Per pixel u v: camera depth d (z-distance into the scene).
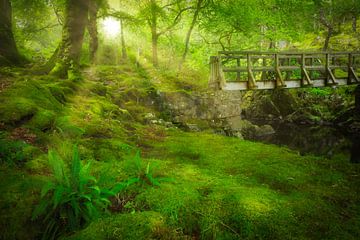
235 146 9.12
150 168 5.48
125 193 4.78
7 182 4.46
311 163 7.50
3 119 6.35
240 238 4.10
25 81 8.80
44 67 13.34
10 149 5.32
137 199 4.62
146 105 14.19
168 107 14.79
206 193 5.09
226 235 4.12
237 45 22.47
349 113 21.41
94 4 17.31
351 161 11.55
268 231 4.18
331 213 4.77
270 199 4.95
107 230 3.73
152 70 20.58
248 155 8.09
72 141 6.82
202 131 14.17
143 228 3.81
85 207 4.10
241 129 17.97
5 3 14.66
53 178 4.47
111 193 4.29
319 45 35.25
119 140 8.19
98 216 4.00
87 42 25.02
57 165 4.18
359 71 25.67
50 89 9.50
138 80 16.14
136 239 3.64
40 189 4.36
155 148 8.44
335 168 7.23
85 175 4.28
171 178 5.18
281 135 19.41
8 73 10.73
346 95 23.36
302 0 19.59
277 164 7.27
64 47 13.45
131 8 22.62
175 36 24.47
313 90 24.53
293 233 4.17
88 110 9.74
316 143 16.94
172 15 22.52
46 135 6.57
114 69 17.77
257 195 5.05
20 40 21.89
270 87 13.48
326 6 27.36
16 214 3.88
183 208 4.44
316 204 5.01
